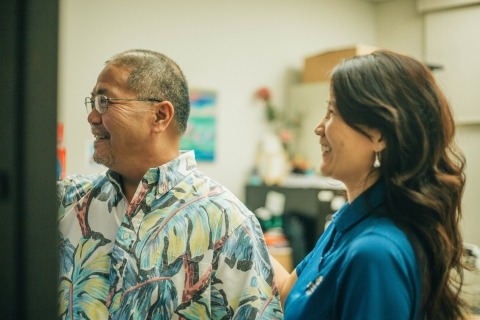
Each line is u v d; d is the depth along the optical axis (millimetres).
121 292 995
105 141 1087
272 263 1225
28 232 430
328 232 1037
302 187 3836
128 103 1055
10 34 420
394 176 858
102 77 1081
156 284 995
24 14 423
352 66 893
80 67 3373
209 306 1021
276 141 4367
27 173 428
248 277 1033
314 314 899
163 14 3801
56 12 437
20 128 425
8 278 429
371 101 849
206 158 4090
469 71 4727
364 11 5281
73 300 1034
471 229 4707
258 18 4375
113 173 1107
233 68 4230
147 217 1036
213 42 4098
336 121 899
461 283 924
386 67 868
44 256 438
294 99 4559
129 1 3619
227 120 4211
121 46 3584
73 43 3336
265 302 1046
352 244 853
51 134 437
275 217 3988
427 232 851
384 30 5340
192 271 1015
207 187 1090
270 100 4465
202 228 1032
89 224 1086
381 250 804
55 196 442
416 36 5105
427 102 863
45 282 440
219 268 1029
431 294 857
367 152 894
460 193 903
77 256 1066
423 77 876
